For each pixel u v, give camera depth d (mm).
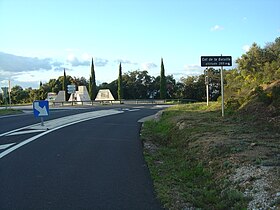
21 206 5977
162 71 68938
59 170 8609
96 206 6016
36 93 94312
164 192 6840
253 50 27266
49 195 6594
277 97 14922
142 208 5949
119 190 6980
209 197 6496
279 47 26406
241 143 9586
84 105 52438
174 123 17094
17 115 28859
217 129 12727
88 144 12820
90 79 74000
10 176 7988
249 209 5551
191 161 9438
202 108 25172
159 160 10297
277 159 7543
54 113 30562
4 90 44094
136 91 82000
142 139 14539
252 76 22578
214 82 64250
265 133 11281
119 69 72188
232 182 6836
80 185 7305
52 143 12922
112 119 25000
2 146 12172
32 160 9773
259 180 6445
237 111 16922
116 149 11859
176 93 75500
